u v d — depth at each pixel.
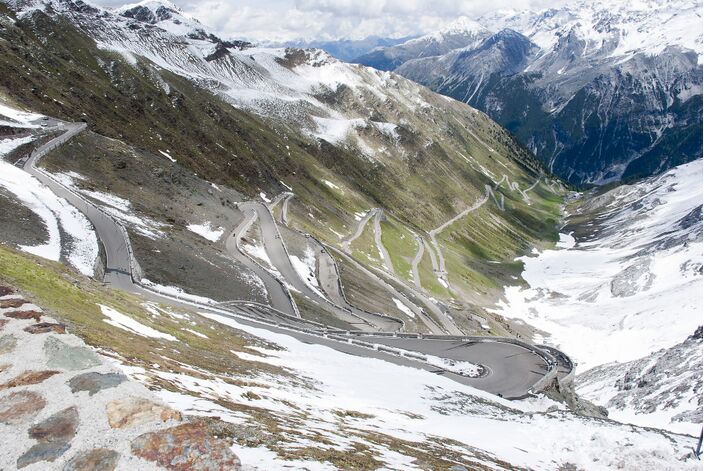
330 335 71.75
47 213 66.81
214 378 27.97
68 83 142.12
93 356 14.09
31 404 11.48
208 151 163.12
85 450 10.20
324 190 199.12
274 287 92.00
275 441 16.52
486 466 25.86
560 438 38.53
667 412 89.88
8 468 9.66
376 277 139.00
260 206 144.25
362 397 40.34
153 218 92.69
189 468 10.06
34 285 32.03
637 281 183.88
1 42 135.88
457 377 68.81
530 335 157.75
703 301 148.00
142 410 11.55
